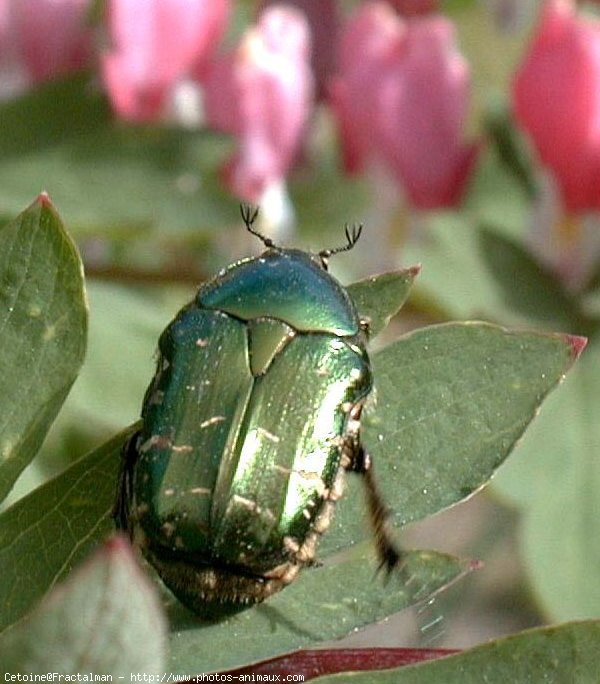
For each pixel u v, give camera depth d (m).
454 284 0.18
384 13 0.19
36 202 0.12
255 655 0.12
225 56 0.19
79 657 0.10
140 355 0.18
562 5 0.18
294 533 0.12
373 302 0.13
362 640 0.18
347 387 0.12
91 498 0.12
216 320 0.12
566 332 0.18
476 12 0.21
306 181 0.19
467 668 0.11
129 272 0.19
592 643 0.11
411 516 0.12
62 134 0.18
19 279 0.12
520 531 0.17
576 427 0.17
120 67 0.19
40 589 0.12
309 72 0.20
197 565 0.12
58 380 0.12
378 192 0.19
